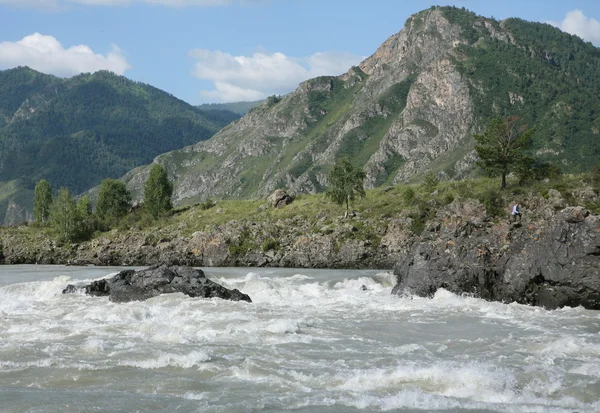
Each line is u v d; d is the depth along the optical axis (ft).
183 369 87.51
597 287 148.87
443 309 149.89
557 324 128.88
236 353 97.76
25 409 68.85
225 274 269.64
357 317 136.98
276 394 75.61
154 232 431.02
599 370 86.28
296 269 322.96
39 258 422.41
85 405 70.38
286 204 446.60
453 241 182.29
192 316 133.69
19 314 138.00
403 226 344.69
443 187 396.98
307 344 106.22
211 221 432.25
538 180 341.62
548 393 76.59
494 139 350.02
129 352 97.04
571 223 158.40
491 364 90.63
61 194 505.25
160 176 501.15
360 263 337.31
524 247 167.63
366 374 84.28
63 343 104.01
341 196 386.32
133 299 160.56
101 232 460.14
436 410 69.51
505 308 151.23
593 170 307.58
